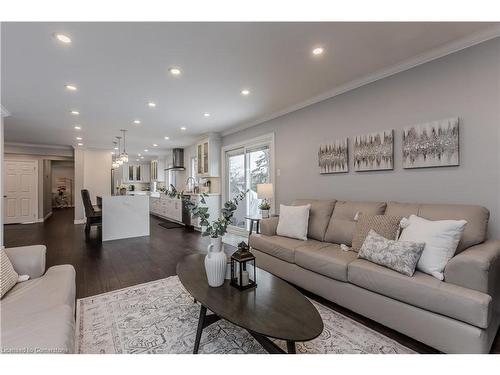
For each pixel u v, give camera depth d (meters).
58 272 2.05
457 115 2.33
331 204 3.13
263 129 4.80
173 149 8.43
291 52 2.42
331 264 2.26
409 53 2.48
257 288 1.79
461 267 1.64
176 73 2.84
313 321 1.38
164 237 5.39
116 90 3.30
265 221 3.34
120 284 2.85
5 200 7.34
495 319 1.71
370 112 3.03
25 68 2.67
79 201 7.43
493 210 2.14
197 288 1.79
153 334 1.89
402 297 1.78
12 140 6.80
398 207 2.47
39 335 1.21
